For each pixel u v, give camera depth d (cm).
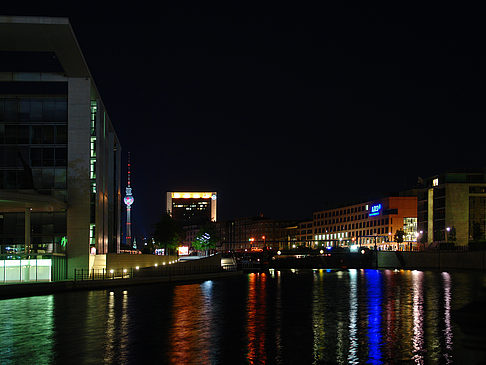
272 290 7488
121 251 13600
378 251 18962
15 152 8050
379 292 7100
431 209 18450
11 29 7119
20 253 7025
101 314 4391
